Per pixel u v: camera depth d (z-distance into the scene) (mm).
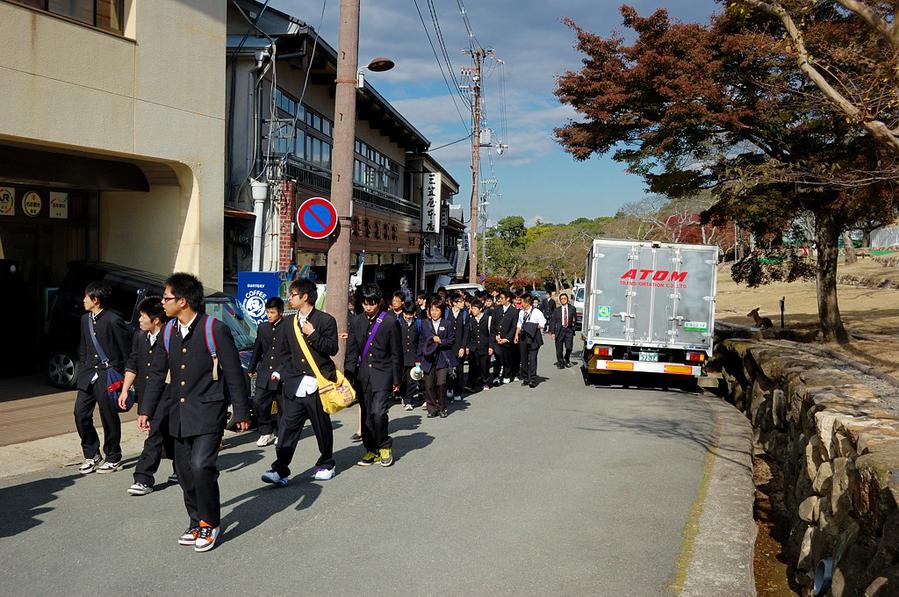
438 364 11438
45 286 12859
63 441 8547
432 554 5449
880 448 5082
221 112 13289
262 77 15398
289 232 15570
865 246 55719
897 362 12383
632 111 16922
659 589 4910
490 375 16562
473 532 5957
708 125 15719
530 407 12594
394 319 8078
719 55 15750
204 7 12805
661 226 59594
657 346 15156
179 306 5508
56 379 11438
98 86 10875
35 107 10000
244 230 15438
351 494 6961
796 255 17984
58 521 5969
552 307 20750
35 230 12656
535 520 6297
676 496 7105
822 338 16516
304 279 7121
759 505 8664
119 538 5621
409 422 10945
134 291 11344
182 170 12664
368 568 5160
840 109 7770
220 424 5520
